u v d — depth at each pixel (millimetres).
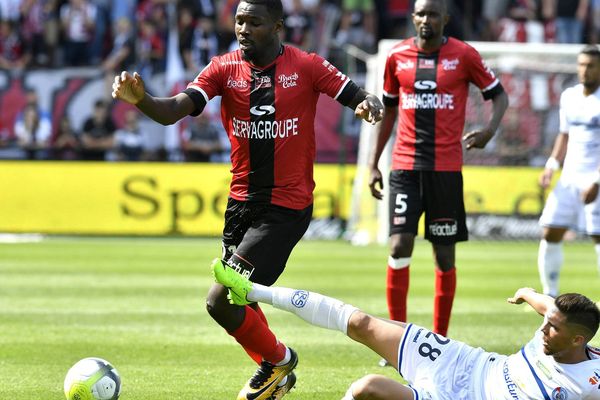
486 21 68188
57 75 64250
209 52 65938
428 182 23562
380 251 50781
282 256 18000
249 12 17625
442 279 23656
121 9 66250
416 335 15352
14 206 59406
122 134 63000
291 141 18078
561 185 31469
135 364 22078
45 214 59500
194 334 26125
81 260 45156
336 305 15945
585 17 68188
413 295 34469
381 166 54969
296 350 24047
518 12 68125
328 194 60156
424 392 14633
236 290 16000
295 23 66688
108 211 59719
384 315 29703
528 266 44312
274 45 18109
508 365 14586
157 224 59688
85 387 16812
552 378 14172
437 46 23797
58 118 63906
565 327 13805
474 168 58812
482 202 58562
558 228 31500
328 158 63062
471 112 58688
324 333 26578
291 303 16016
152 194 59750
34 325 27422
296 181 18203
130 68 65750
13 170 59656
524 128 58938
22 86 63969
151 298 33031
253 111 18078
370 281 37906
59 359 22578
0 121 63531
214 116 63406
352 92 17906
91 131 63125
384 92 24516
